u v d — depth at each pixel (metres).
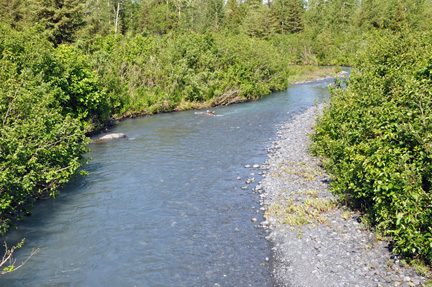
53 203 12.77
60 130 13.38
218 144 20.53
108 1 83.25
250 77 38.81
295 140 20.58
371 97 11.41
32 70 19.95
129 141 21.62
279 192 13.32
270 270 8.60
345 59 79.69
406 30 18.45
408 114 8.60
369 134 10.29
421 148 8.14
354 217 10.46
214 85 35.56
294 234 10.11
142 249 9.70
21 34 21.00
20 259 9.22
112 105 28.69
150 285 8.12
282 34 99.12
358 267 8.11
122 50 34.59
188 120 27.97
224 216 11.67
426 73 10.67
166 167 16.61
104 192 13.73
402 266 7.78
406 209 7.70
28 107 12.78
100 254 9.47
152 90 33.06
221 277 8.38
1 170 10.10
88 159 15.79
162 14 92.25
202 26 92.50
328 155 15.58
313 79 56.72
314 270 8.30
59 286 8.12
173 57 35.81
